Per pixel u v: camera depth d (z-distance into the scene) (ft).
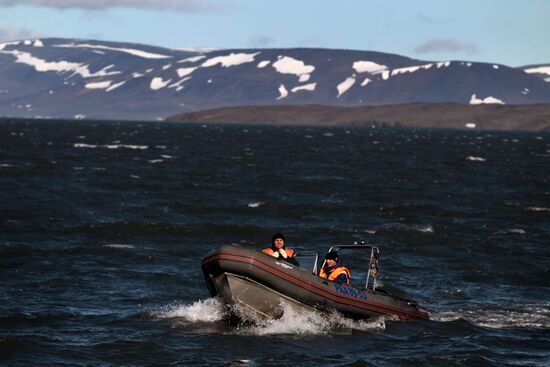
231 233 241.14
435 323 138.31
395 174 503.61
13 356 112.88
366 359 115.75
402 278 180.34
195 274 178.29
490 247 225.97
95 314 139.23
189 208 295.89
